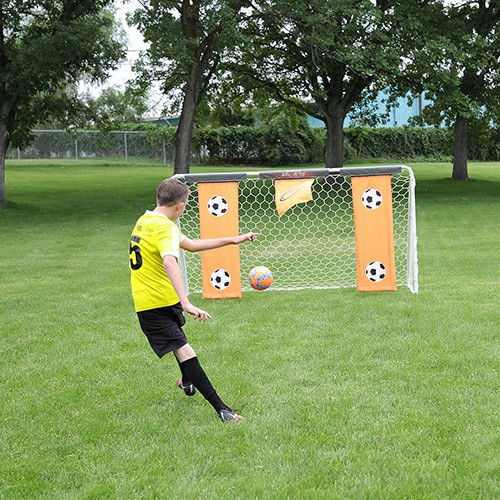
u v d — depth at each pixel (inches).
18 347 239.0
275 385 190.4
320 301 301.4
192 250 180.1
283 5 748.0
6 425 167.2
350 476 134.4
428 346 222.7
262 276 287.1
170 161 1705.2
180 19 787.4
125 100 935.0
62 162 1605.6
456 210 717.3
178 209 174.9
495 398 173.8
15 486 134.2
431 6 932.0
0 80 730.8
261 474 136.2
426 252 466.0
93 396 187.2
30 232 625.3
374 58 792.3
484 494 125.3
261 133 1721.2
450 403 171.6
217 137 1712.6
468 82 1002.7
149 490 131.1
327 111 938.1
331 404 173.5
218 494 128.7
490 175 1221.1
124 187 1064.2
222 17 706.2
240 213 701.9
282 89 998.4
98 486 132.6
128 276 396.5
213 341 239.6
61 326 269.9
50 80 821.9
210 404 178.7
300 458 143.3
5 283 386.0
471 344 222.7
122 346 237.1
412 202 319.6
